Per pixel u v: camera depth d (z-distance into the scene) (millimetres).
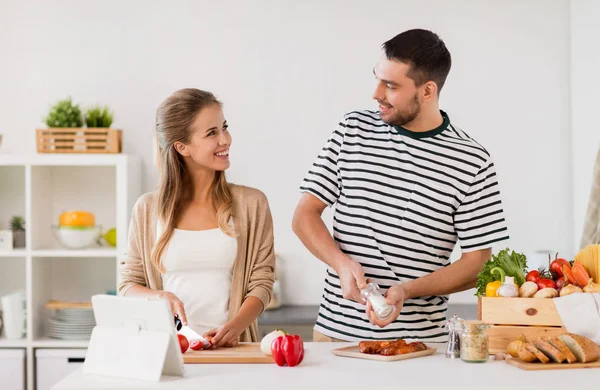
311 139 4402
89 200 4438
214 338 2340
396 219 2436
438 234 2455
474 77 4363
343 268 2311
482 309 2217
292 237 4422
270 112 4398
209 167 2561
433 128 2455
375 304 2148
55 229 4176
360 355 2164
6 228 4453
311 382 1874
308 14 4383
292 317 4004
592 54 4062
